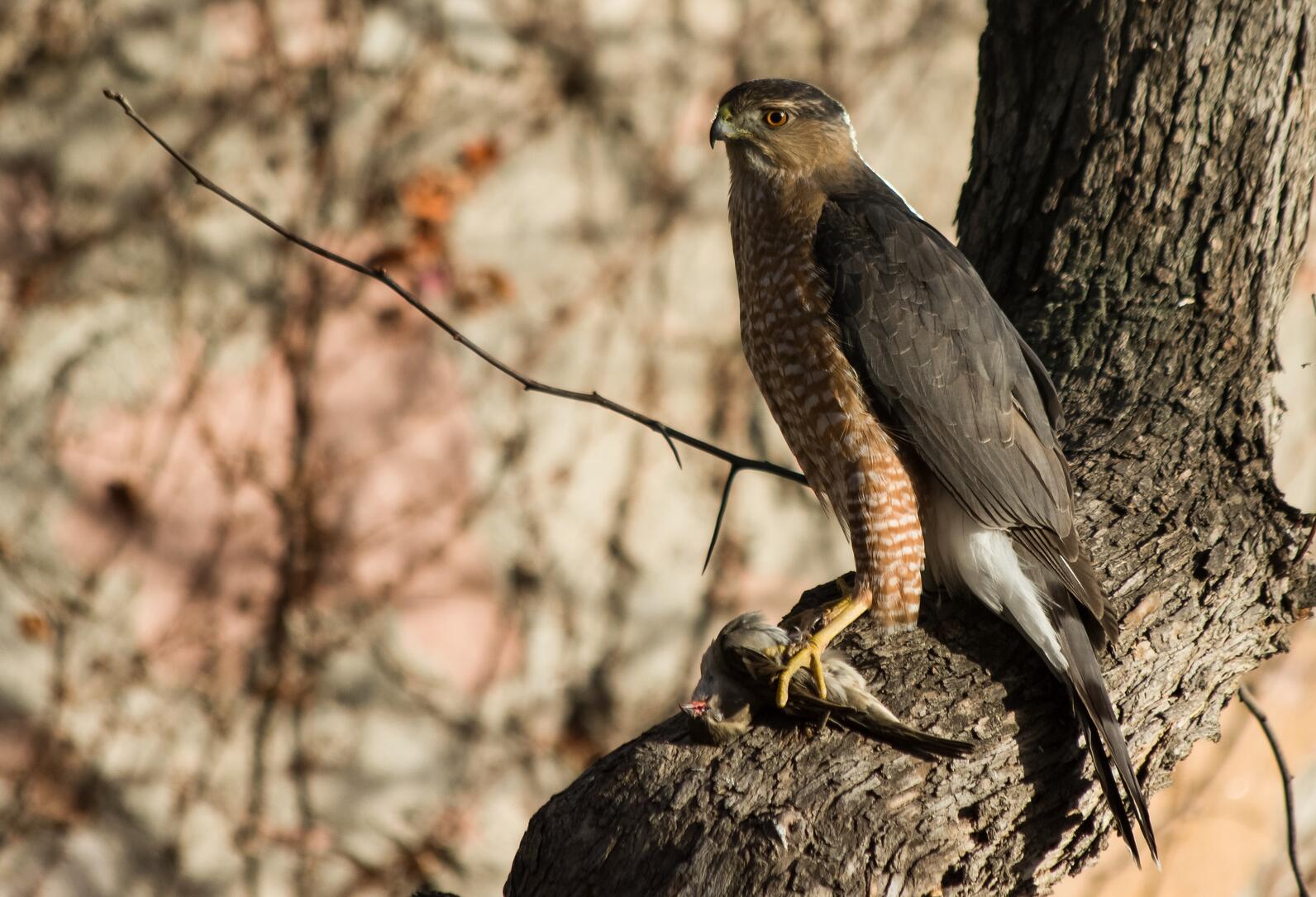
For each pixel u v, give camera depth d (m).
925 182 13.64
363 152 12.22
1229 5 6.77
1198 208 6.91
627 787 5.16
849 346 6.58
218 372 11.92
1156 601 6.06
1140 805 5.38
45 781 11.41
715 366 13.09
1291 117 6.83
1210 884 13.00
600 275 12.77
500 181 12.55
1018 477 6.38
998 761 5.49
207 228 11.88
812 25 13.23
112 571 11.66
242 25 11.83
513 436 12.48
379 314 12.29
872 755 5.27
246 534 11.95
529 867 5.12
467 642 12.33
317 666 12.04
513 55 12.50
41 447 11.58
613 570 12.68
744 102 7.02
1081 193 7.10
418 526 12.27
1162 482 6.51
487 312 12.50
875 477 6.55
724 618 12.95
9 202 11.59
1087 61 7.04
